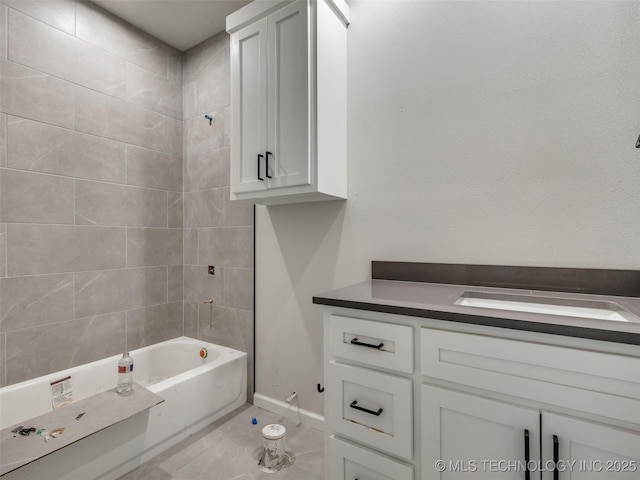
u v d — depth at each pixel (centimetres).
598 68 118
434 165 149
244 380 216
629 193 113
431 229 150
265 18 160
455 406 90
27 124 177
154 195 239
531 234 129
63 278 192
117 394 163
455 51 145
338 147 164
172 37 242
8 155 171
